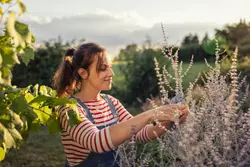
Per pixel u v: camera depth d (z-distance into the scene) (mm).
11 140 1908
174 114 2113
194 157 2127
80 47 2453
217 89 2498
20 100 1975
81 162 2352
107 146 2080
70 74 2477
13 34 1695
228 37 16359
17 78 11047
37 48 11125
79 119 2160
